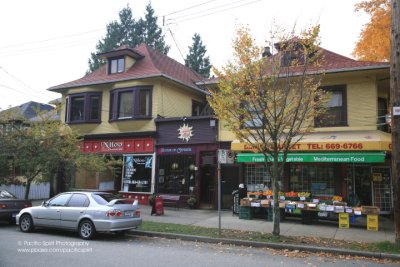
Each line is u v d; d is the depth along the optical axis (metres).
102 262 7.93
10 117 15.69
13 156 14.95
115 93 20.86
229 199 17.36
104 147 21.00
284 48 12.22
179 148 18.70
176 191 18.72
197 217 14.99
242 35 11.19
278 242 10.20
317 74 12.94
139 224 11.55
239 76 11.12
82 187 22.00
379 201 15.25
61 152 14.93
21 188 21.66
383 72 14.91
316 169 15.88
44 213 11.77
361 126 15.18
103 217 10.70
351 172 15.51
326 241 10.37
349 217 13.16
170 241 11.00
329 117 15.08
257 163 16.80
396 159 9.43
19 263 7.66
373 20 18.41
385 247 9.38
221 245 10.45
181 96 21.98
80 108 22.27
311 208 13.07
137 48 24.17
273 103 11.05
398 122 9.42
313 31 11.06
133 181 19.94
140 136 19.88
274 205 11.11
